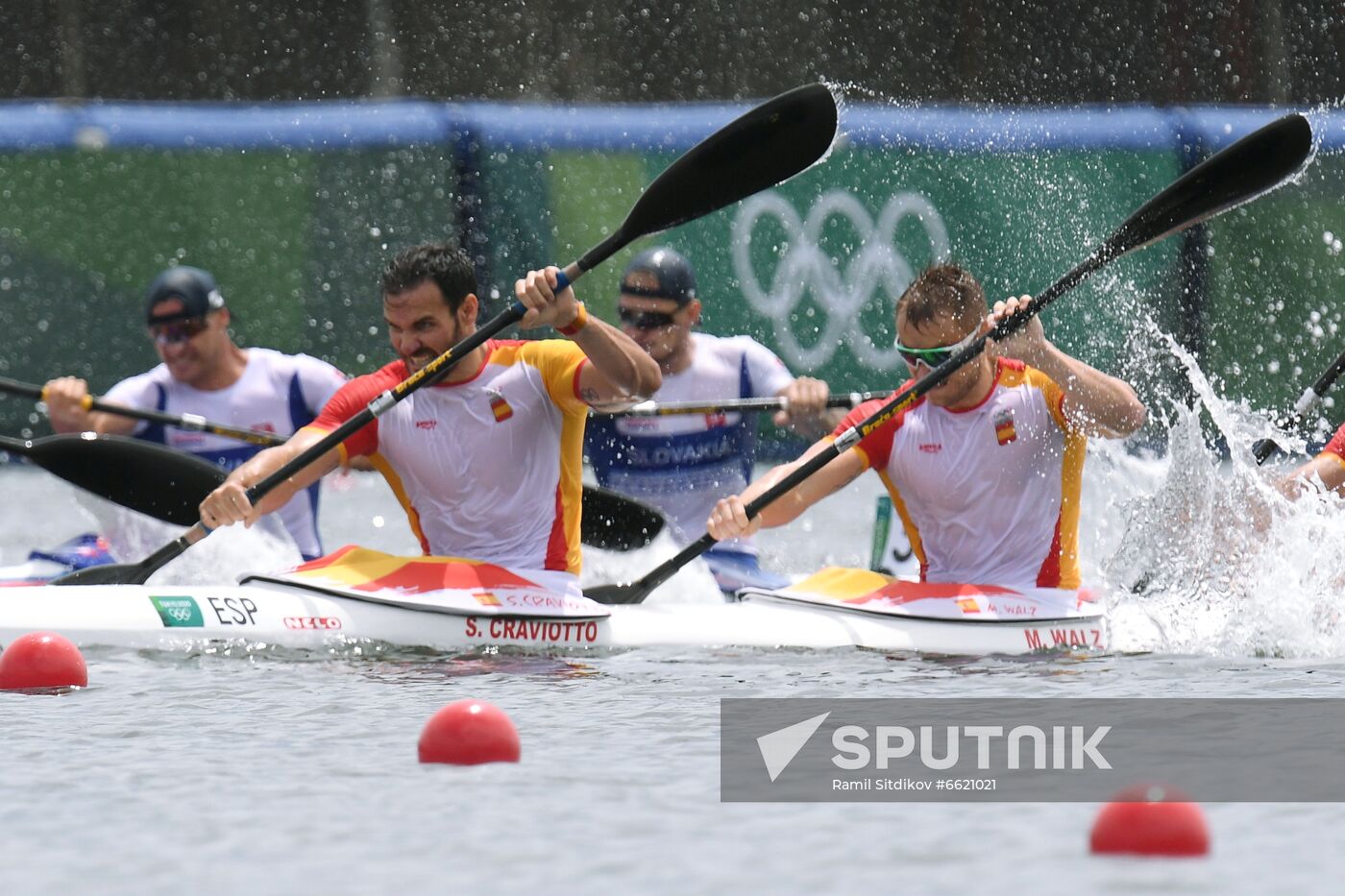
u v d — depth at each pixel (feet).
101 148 160.35
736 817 38.78
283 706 53.62
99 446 83.51
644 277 95.61
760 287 163.22
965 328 70.03
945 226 169.37
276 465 70.13
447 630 67.31
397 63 212.84
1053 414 71.82
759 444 158.30
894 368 167.73
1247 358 168.96
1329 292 172.65
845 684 58.13
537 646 67.77
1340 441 74.74
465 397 71.00
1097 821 36.11
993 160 170.50
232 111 163.63
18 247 158.81
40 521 132.16
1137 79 200.34
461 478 71.26
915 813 39.17
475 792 41.22
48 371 159.33
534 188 164.25
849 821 38.42
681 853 35.81
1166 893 32.65
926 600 70.18
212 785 42.22
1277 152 73.67
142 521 92.79
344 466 78.07
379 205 162.81
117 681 58.75
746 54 208.03
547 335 160.97
